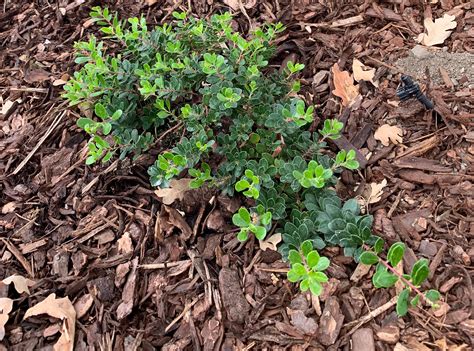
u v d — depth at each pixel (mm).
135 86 398
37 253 361
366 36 446
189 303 328
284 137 366
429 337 301
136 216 369
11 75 465
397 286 318
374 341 302
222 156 373
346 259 331
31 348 319
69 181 393
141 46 399
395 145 383
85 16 491
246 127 352
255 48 378
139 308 334
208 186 348
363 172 374
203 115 362
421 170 368
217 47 406
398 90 391
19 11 508
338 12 461
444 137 382
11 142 420
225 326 317
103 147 357
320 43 447
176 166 339
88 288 340
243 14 468
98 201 379
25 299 338
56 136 420
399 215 352
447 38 437
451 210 348
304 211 347
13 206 386
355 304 317
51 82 451
